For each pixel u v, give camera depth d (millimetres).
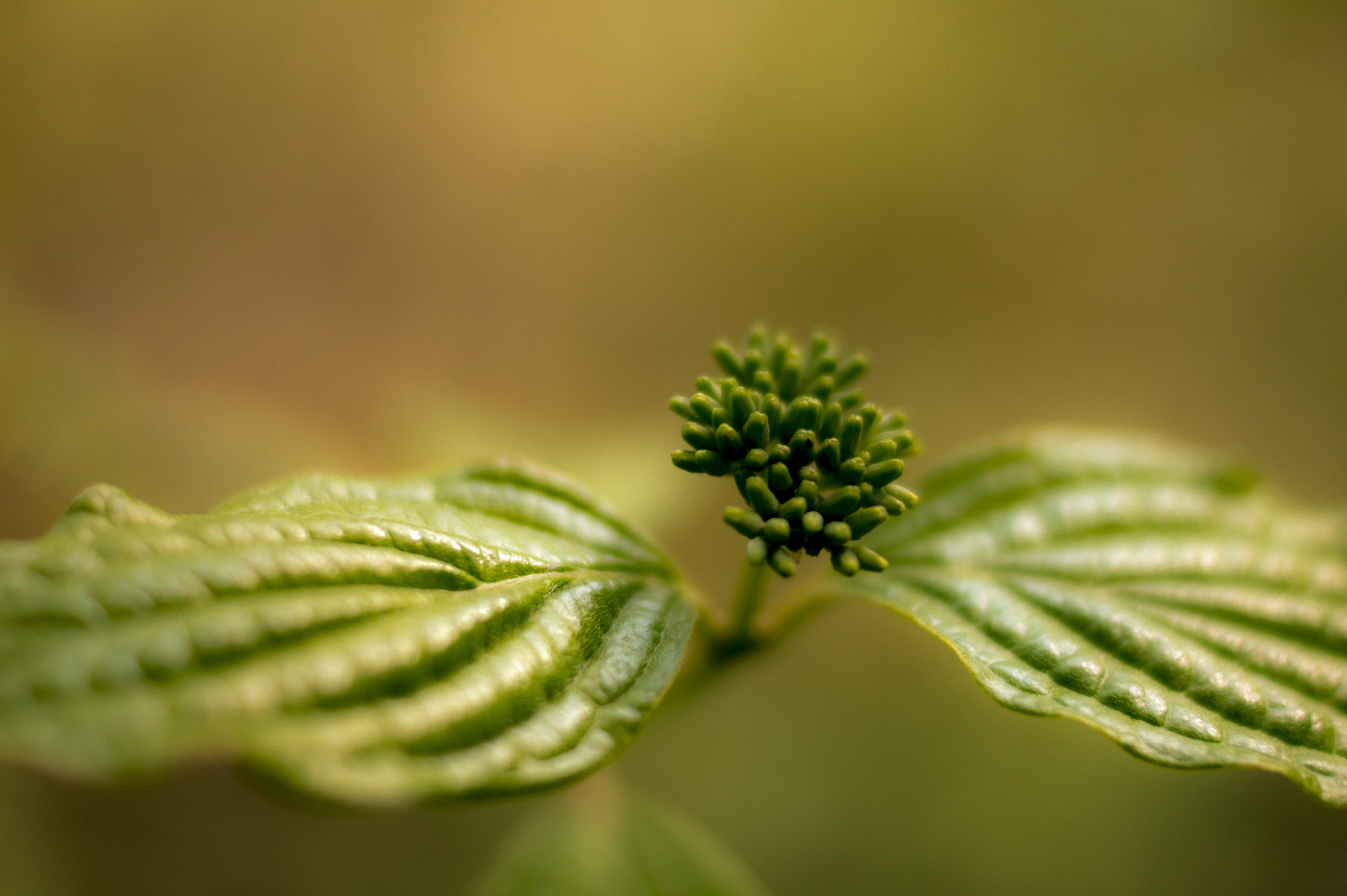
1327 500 536
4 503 398
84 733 214
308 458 423
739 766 445
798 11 616
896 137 614
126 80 549
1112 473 267
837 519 240
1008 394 577
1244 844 408
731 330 617
